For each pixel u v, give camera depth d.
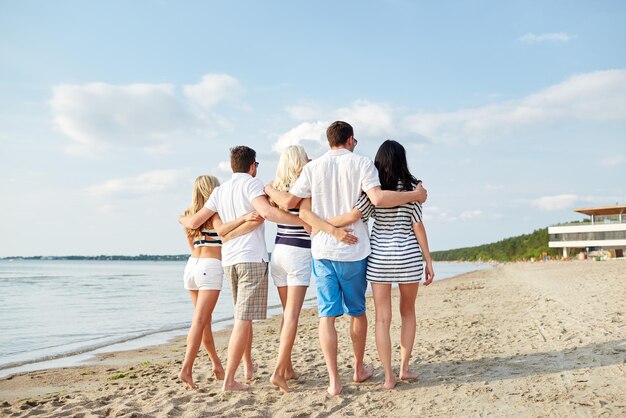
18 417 3.76
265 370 4.94
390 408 3.45
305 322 10.58
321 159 3.89
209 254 4.36
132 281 35.31
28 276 45.22
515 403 3.36
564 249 68.38
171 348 8.19
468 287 18.34
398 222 3.88
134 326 11.46
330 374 3.86
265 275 4.16
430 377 4.20
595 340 5.12
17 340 9.47
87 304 17.19
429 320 8.46
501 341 5.70
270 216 3.95
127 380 5.32
